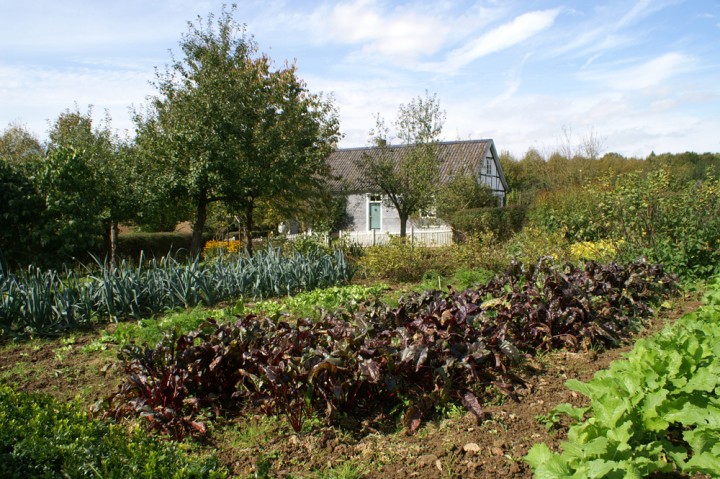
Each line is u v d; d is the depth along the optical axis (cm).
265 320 482
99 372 503
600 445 270
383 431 395
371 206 3108
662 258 910
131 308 789
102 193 1305
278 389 400
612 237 1060
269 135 1573
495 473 324
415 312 561
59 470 303
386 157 2322
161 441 383
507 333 534
